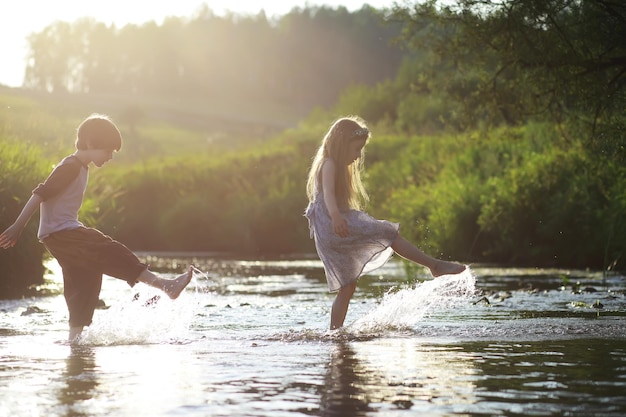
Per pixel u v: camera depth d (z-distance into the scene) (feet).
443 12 40.06
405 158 83.97
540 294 29.71
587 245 48.88
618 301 26.61
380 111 139.44
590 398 10.86
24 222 18.12
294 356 14.78
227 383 12.02
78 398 10.94
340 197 19.89
